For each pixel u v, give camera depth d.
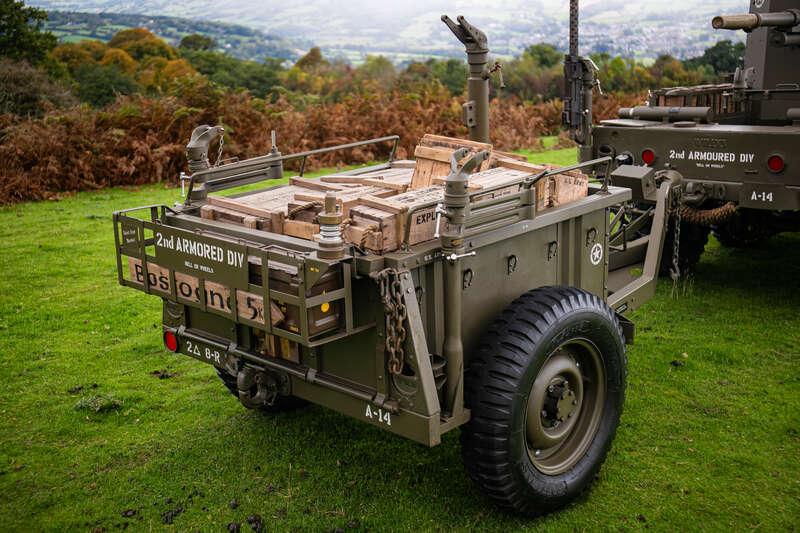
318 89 26.69
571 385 3.81
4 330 6.58
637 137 6.44
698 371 5.34
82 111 13.77
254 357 3.76
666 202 5.29
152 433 4.71
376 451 4.39
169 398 5.21
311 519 3.75
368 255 3.20
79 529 3.76
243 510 3.86
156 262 3.77
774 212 7.23
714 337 5.93
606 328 3.73
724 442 4.38
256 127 14.95
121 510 3.91
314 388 3.61
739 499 3.83
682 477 4.04
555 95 26.91
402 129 16.38
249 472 4.21
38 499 4.02
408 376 3.22
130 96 15.65
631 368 5.40
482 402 3.34
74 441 4.65
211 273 3.48
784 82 7.65
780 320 6.25
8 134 12.84
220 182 4.34
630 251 5.52
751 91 7.81
